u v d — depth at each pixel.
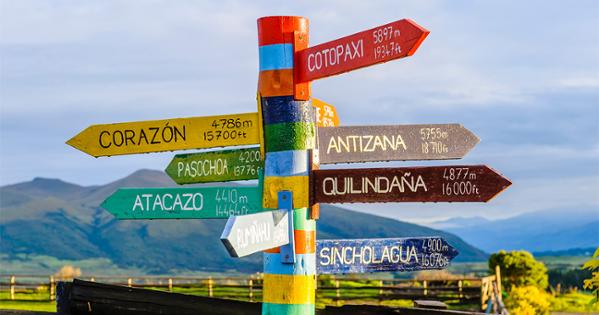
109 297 8.24
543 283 31.62
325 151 6.57
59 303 8.46
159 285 35.22
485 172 6.30
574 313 30.19
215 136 6.71
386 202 6.41
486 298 27.81
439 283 32.00
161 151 6.83
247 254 5.63
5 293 32.41
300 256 6.29
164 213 6.92
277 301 6.30
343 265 6.70
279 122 6.33
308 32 6.42
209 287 34.19
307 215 6.34
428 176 6.39
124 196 7.05
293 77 6.33
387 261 6.81
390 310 7.24
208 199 6.80
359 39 5.95
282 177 6.32
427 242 6.92
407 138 6.68
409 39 5.62
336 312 7.35
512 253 31.38
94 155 7.01
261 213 5.86
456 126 6.73
